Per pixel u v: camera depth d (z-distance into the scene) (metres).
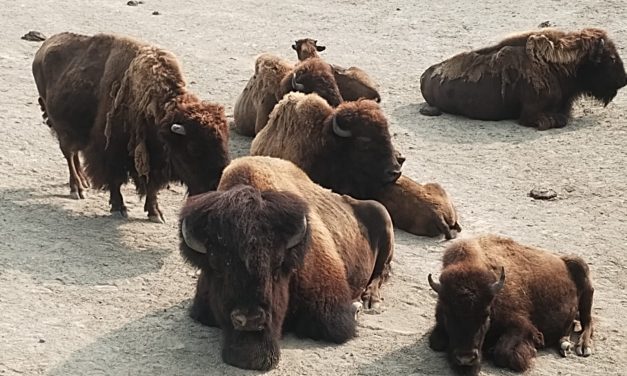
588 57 14.81
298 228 9.43
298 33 19.14
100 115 11.84
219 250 9.33
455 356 9.55
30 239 11.45
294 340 10.02
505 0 21.30
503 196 12.70
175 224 11.90
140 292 10.66
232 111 14.98
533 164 13.48
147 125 11.59
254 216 9.34
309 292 9.95
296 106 11.69
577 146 13.99
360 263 10.48
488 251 10.09
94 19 19.88
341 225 10.43
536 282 9.99
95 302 10.49
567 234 11.88
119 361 9.76
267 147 11.87
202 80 16.06
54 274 10.88
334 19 20.28
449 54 17.50
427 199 11.76
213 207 9.38
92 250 11.30
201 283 10.14
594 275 11.16
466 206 12.45
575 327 10.38
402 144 14.02
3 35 18.08
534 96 14.64
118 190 11.98
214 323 10.15
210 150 11.18
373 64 17.05
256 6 21.55
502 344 9.79
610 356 10.02
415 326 10.31
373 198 11.81
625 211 12.34
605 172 13.24
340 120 11.52
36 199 12.28
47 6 20.94
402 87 16.08
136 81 11.56
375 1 21.80
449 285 9.54
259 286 9.30
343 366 9.73
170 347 9.91
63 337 10.03
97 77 11.92
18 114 14.41
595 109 15.30
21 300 10.48
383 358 9.85
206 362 9.73
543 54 14.66
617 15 19.48
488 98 14.80
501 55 14.77
